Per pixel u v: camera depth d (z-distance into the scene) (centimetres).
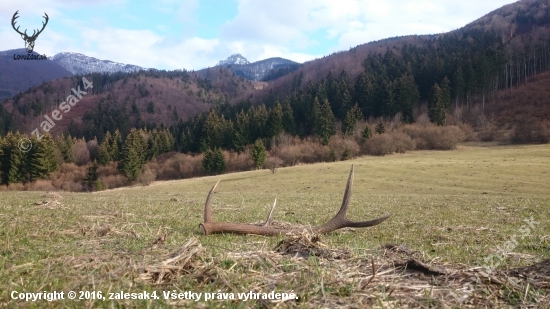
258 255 462
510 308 344
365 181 4559
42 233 696
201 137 8494
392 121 8850
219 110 12631
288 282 377
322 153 7231
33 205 1238
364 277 399
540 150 6531
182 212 1318
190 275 394
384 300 344
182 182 6103
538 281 398
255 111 9106
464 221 1259
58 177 5950
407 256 544
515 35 10069
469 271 423
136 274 391
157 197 2352
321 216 1344
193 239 486
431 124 8331
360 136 7912
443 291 371
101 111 9706
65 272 409
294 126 8888
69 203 1419
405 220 1273
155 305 325
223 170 7275
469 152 7044
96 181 5975
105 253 498
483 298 362
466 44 11806
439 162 5725
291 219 1228
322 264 445
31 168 5616
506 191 3600
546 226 1182
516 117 8312
